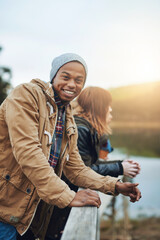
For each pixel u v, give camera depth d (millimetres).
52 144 1727
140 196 1851
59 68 1728
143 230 10055
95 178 1906
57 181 1489
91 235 1152
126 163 2334
